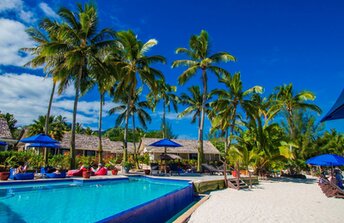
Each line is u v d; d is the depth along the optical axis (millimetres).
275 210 8797
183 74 25000
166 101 42062
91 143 41438
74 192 12109
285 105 31562
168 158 21359
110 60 23656
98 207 8938
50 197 10711
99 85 23547
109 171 21703
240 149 15336
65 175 15461
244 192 13469
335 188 11914
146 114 37656
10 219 7082
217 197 11688
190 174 21141
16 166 18688
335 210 8867
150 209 6805
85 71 22594
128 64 23875
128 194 11992
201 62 24859
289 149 23000
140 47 25312
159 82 35625
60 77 20484
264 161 22250
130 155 33438
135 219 5848
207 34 26094
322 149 32188
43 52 19516
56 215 7625
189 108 35969
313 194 12867
